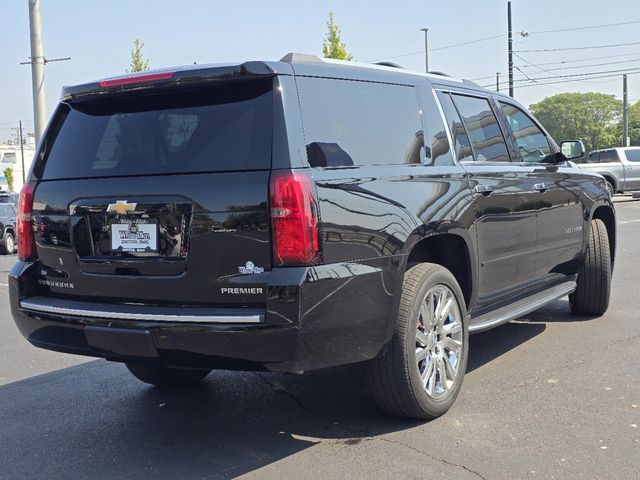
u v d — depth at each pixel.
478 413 4.49
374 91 4.35
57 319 4.02
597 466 3.68
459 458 3.84
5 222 20.33
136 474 3.84
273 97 3.70
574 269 6.54
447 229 4.47
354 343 3.79
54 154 4.31
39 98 16.75
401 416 4.39
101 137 4.14
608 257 6.75
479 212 4.86
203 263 3.67
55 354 6.68
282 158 3.58
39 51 16.64
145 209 3.83
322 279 3.56
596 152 28.31
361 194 3.88
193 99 3.90
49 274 4.25
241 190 3.60
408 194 4.21
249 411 4.76
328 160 3.80
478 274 4.91
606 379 5.08
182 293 3.73
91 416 4.80
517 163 5.70
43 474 3.88
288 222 3.52
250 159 3.64
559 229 6.07
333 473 3.72
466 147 5.05
